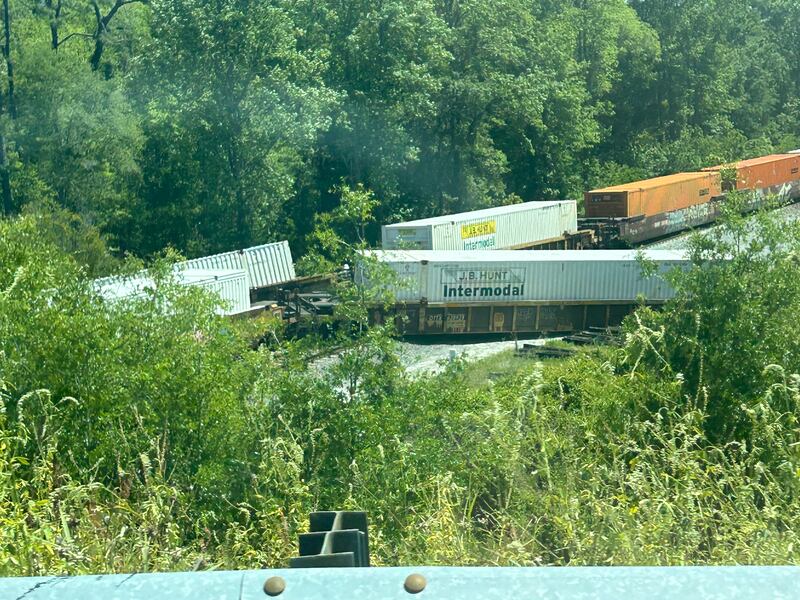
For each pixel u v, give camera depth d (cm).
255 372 1248
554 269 4334
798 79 11812
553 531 438
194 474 697
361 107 6244
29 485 452
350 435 1088
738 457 556
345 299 1838
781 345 1335
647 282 4359
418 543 448
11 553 337
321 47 6275
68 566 340
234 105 5519
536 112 6931
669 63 9744
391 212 6625
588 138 8031
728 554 392
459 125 7025
